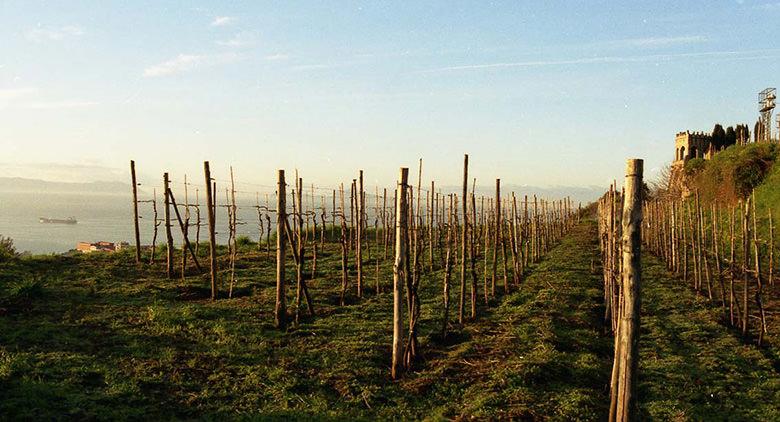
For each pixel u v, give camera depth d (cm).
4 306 1686
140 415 1009
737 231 3416
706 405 1123
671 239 2962
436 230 3369
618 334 890
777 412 1078
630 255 855
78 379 1141
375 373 1276
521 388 1162
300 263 1755
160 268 2522
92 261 2602
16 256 2489
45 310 1684
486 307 2020
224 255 2978
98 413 995
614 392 902
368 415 1060
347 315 1798
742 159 4284
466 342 1551
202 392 1121
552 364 1322
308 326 1648
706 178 4684
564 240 5209
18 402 998
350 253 3147
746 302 1672
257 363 1308
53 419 962
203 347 1402
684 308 2078
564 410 1066
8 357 1216
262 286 2219
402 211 1280
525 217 3300
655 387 1222
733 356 1441
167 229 2331
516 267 2528
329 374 1247
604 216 2642
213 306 1819
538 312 1912
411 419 1050
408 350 1336
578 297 2272
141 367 1233
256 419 1011
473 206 1948
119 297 1906
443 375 1273
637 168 855
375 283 2345
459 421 1025
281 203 1645
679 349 1534
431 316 1812
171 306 1822
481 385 1198
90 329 1520
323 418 1025
